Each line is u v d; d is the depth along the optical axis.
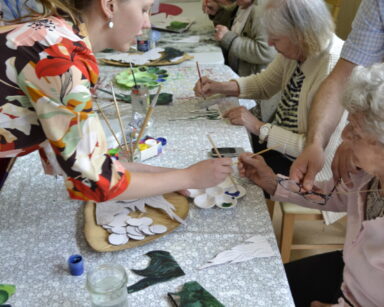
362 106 0.90
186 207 1.20
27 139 0.97
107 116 1.71
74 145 0.89
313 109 1.53
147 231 1.10
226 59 2.81
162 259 1.04
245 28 2.56
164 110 1.81
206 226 1.16
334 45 1.66
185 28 2.88
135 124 1.55
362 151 0.97
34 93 0.86
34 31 0.87
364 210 1.13
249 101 2.29
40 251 1.07
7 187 1.32
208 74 2.18
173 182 1.10
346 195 1.30
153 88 2.01
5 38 0.86
